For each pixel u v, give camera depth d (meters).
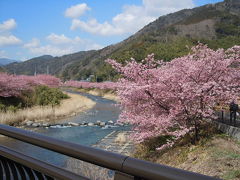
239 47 10.09
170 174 1.14
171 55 71.56
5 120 21.34
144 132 10.09
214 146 8.76
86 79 122.44
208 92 9.59
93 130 19.69
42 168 2.02
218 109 12.55
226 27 127.06
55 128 20.77
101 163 1.47
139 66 10.34
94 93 71.94
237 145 8.66
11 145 13.62
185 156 8.85
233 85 10.05
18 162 2.30
